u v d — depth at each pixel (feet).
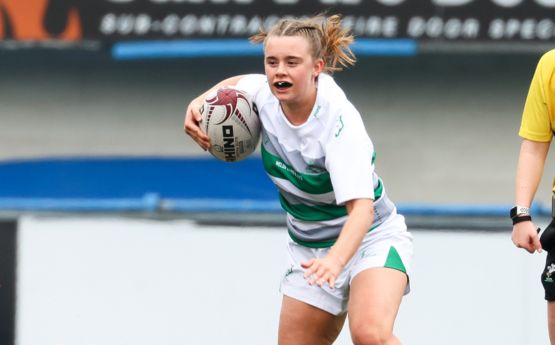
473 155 148.97
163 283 104.12
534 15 133.69
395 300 60.85
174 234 104.17
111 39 139.23
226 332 103.14
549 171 145.28
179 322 103.81
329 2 135.33
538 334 100.17
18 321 106.01
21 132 153.89
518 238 62.80
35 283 106.01
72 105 153.48
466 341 100.48
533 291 100.12
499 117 148.66
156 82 152.76
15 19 140.46
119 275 104.94
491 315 100.27
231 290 103.35
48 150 154.10
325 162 59.77
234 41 137.39
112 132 153.69
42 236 106.22
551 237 64.03
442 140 149.28
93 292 105.29
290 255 66.03
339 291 64.39
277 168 62.18
